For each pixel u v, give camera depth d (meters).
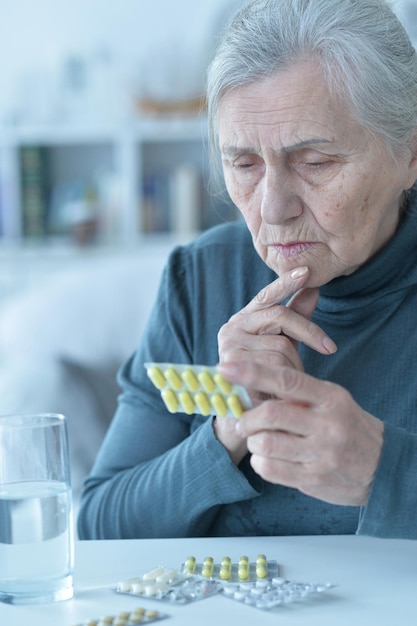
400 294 1.29
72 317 2.98
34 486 0.96
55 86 4.63
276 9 1.11
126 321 2.96
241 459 1.24
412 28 3.36
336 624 0.88
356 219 1.14
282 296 1.16
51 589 0.96
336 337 1.31
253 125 1.10
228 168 1.19
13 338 2.99
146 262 3.22
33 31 4.63
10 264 4.50
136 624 0.89
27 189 4.57
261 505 1.29
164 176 4.55
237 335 1.16
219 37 1.21
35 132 4.54
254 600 0.94
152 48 4.54
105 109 4.57
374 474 1.01
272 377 0.94
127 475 1.32
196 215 4.52
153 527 1.26
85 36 4.61
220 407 0.97
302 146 1.10
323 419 0.95
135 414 1.40
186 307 1.42
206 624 0.89
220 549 1.14
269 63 1.08
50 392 2.55
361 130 1.10
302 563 1.07
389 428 1.02
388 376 1.29
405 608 0.92
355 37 1.08
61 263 4.48
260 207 1.17
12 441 0.95
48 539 0.96
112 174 4.64
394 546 1.13
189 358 1.41
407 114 1.14
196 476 1.22
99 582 1.03
